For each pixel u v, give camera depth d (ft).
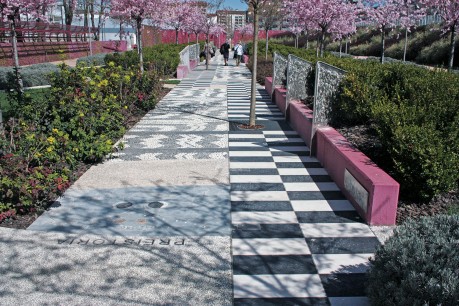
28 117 23.27
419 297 8.45
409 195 16.55
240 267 12.57
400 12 76.18
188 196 17.98
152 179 19.98
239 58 95.14
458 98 19.69
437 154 15.25
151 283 11.73
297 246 13.79
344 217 15.97
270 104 42.11
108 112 26.71
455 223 10.41
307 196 18.06
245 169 21.58
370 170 16.12
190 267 12.53
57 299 11.03
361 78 24.67
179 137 28.07
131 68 40.47
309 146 25.31
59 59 92.99
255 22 29.37
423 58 89.51
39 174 16.43
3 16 43.34
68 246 13.73
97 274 12.14
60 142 20.71
